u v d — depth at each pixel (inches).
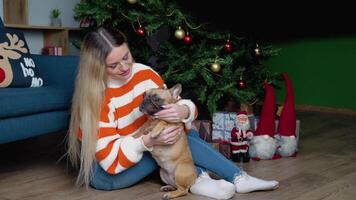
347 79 152.3
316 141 101.7
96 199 59.8
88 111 60.2
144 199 59.7
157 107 56.9
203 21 103.5
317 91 161.5
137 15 88.5
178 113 57.6
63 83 81.9
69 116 76.4
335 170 75.4
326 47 156.9
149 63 102.6
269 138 84.0
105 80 61.1
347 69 152.0
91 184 64.7
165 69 96.1
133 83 63.1
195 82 92.4
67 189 64.6
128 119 62.9
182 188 59.9
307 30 161.2
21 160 83.0
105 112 60.9
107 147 60.0
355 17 147.3
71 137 65.4
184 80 86.9
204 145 63.2
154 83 64.1
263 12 169.5
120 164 59.9
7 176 71.8
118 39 58.4
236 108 96.6
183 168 59.2
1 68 71.6
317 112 154.1
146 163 64.3
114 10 92.7
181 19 89.5
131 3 91.2
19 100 66.5
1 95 64.4
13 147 94.3
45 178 70.5
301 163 81.0
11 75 72.6
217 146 85.0
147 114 58.0
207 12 114.0
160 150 59.3
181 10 95.4
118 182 63.1
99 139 60.1
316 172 74.2
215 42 99.1
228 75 90.0
